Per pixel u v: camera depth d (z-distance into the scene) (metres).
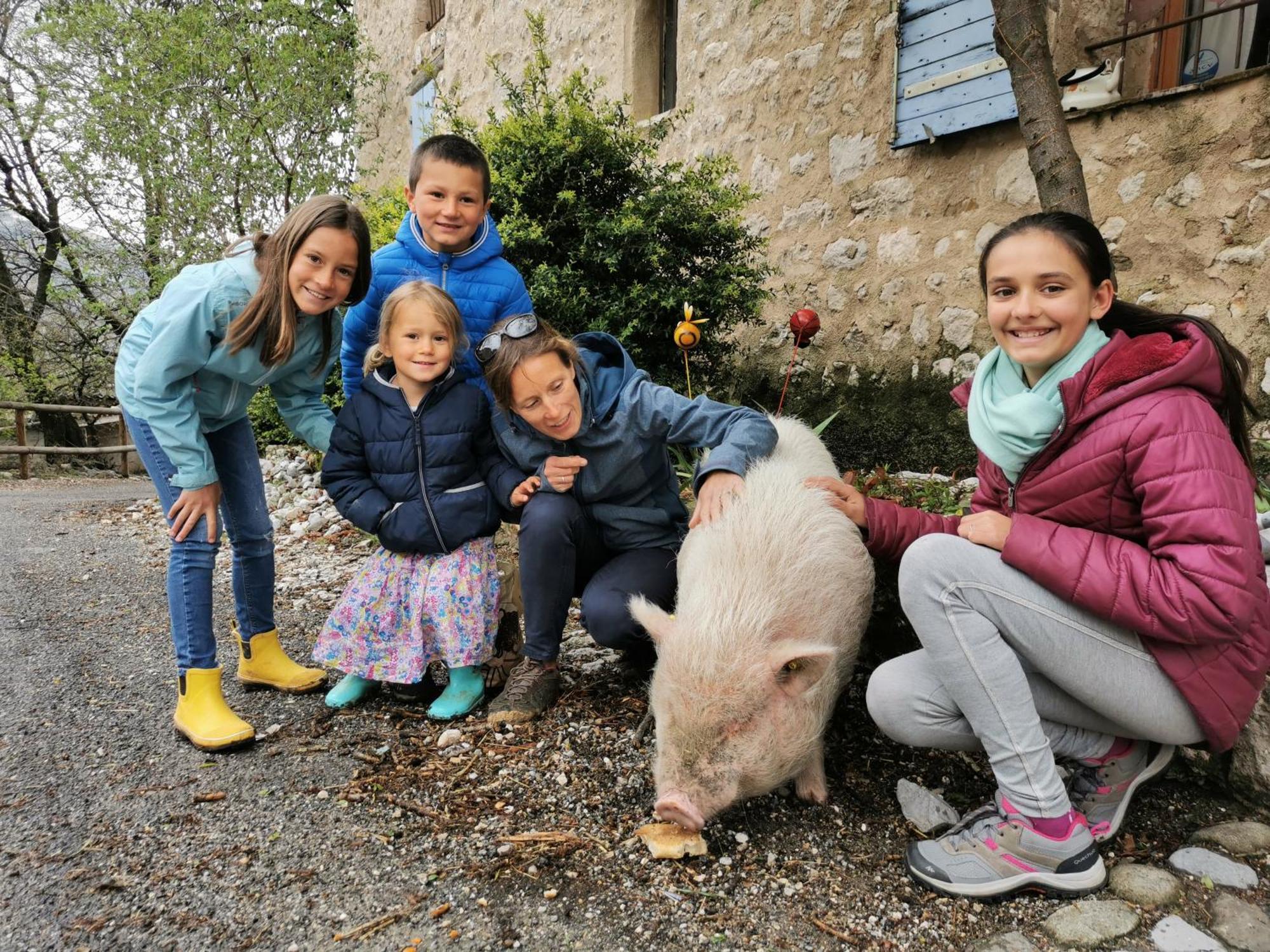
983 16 4.54
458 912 1.71
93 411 12.05
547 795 2.14
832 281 5.73
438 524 2.56
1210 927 1.63
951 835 1.84
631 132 5.01
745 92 6.30
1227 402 1.75
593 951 1.61
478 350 2.43
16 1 13.49
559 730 2.47
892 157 5.29
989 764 2.28
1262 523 2.53
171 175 10.41
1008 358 1.95
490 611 2.63
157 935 1.64
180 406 2.36
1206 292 3.92
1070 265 1.73
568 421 2.43
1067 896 1.74
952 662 1.79
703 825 1.80
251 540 2.77
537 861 1.88
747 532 2.10
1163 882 1.73
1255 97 3.70
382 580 2.62
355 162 11.32
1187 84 4.14
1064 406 1.74
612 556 2.79
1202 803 2.04
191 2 11.32
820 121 5.75
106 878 1.81
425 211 2.86
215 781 2.22
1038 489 1.82
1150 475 1.61
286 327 2.38
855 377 5.60
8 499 7.99
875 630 2.68
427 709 2.67
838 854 1.92
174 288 2.37
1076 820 1.76
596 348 2.68
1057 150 3.04
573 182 4.69
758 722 1.84
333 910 1.71
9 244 15.30
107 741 2.45
